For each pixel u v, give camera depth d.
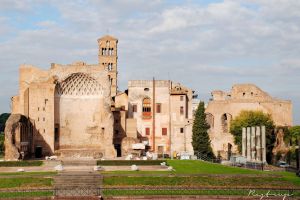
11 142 107.75
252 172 85.38
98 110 126.75
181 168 91.62
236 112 148.88
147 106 140.25
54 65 124.69
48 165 97.62
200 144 131.00
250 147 109.44
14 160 104.38
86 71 124.75
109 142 121.25
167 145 138.88
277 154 136.62
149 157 119.50
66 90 125.75
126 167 95.00
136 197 68.06
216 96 161.12
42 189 71.12
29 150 118.81
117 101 140.38
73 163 99.50
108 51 156.00
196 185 76.00
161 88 140.50
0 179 77.69
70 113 125.50
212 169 89.88
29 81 124.19
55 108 123.06
